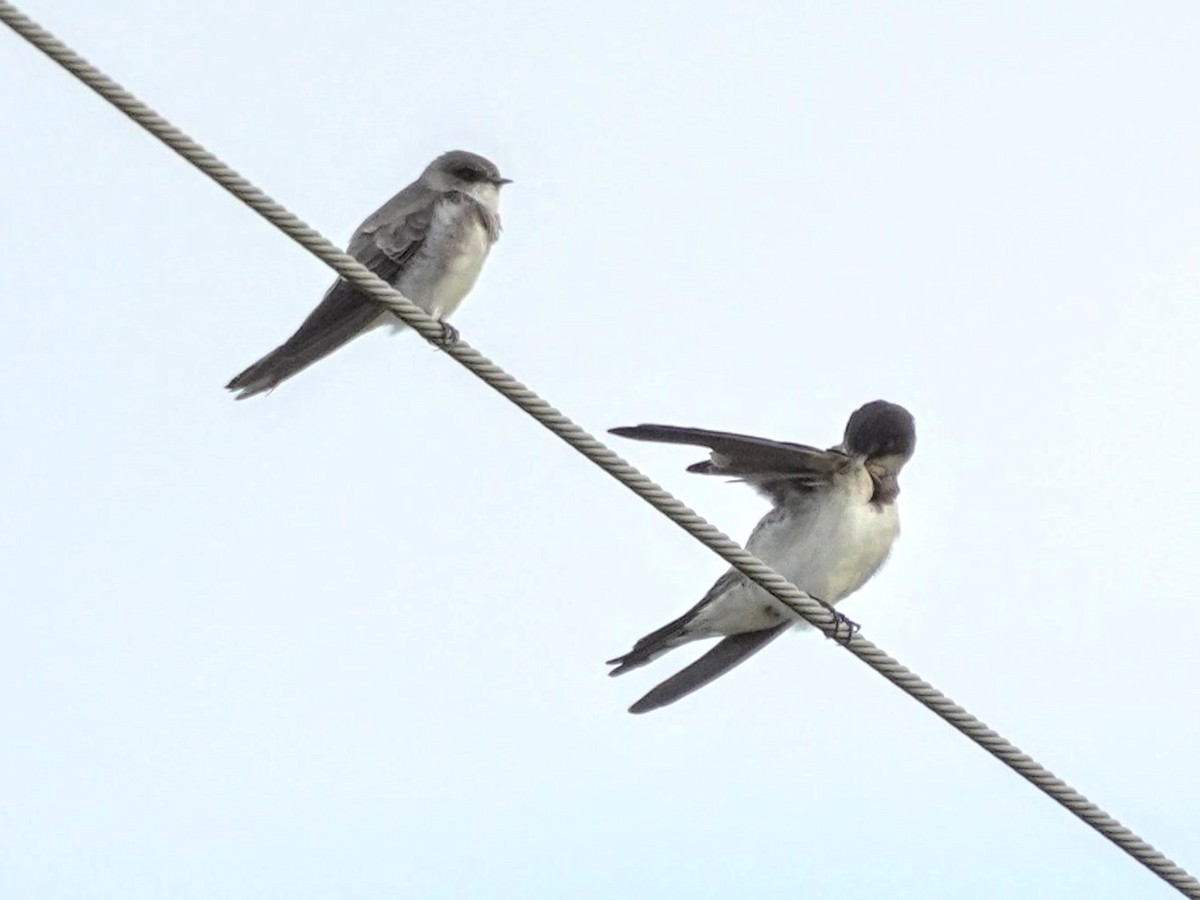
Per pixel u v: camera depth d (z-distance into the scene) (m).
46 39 10.47
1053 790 12.18
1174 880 12.04
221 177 11.22
